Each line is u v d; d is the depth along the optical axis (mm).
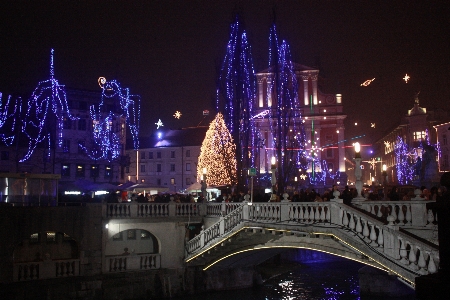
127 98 69250
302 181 64938
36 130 60625
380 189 29234
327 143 79312
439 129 69625
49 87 62594
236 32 46781
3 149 57594
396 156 84125
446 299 4902
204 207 33250
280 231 22391
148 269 31672
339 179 77562
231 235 26453
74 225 29719
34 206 28656
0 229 27266
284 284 37156
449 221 5039
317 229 19109
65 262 29078
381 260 15750
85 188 36812
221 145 45281
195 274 33000
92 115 65625
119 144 69500
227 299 31594
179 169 85812
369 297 29562
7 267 27172
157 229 32250
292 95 63188
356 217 17297
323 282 38000
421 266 14258
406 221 16859
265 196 28297
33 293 27469
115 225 31031
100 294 29672
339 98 79500
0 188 29750
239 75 46219
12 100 60656
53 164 61062
